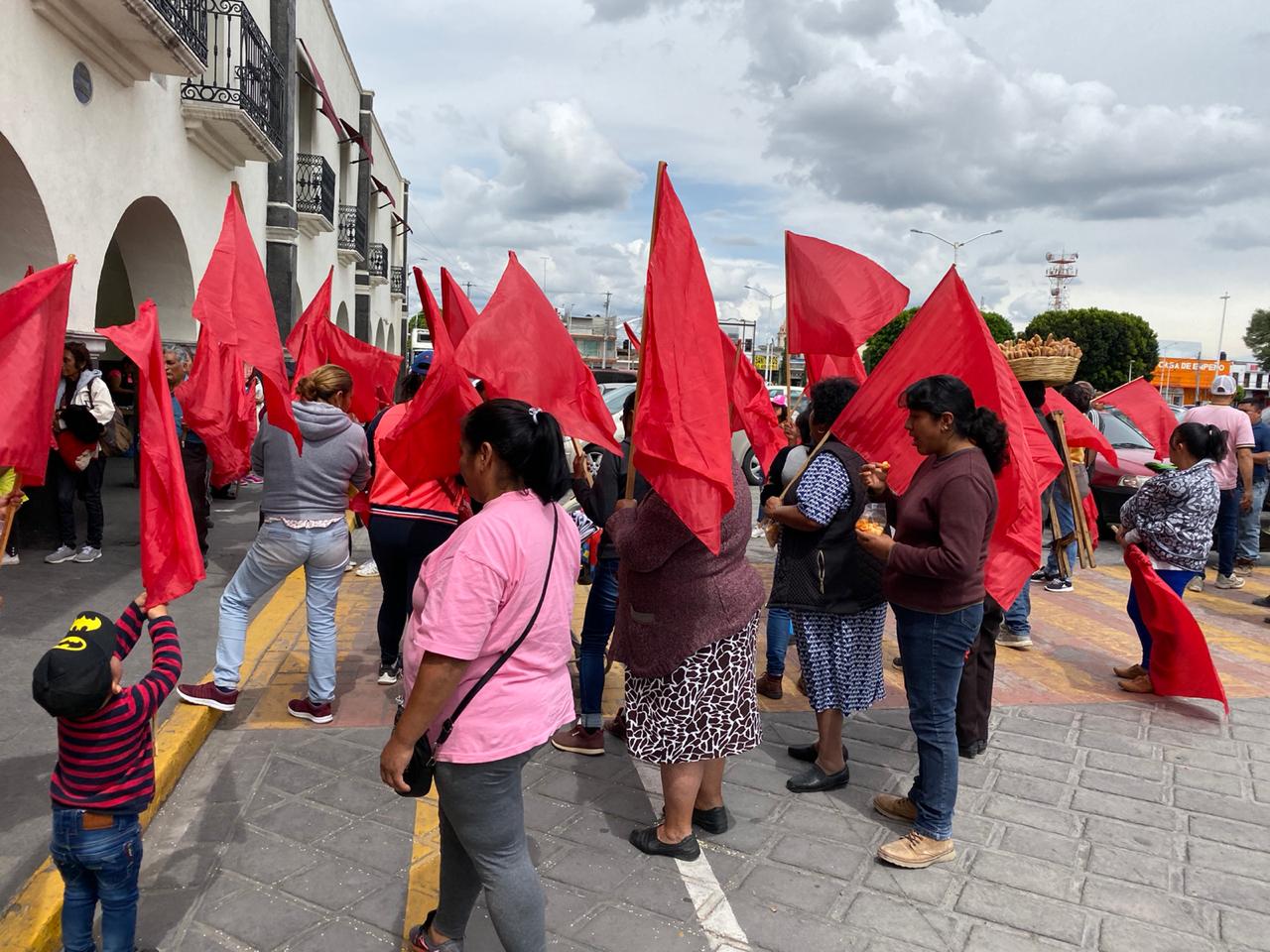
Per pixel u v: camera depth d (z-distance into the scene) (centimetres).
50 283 302
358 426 435
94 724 237
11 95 662
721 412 293
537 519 231
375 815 360
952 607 324
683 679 320
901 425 397
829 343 455
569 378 359
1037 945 294
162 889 306
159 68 871
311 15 1719
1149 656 532
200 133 1057
